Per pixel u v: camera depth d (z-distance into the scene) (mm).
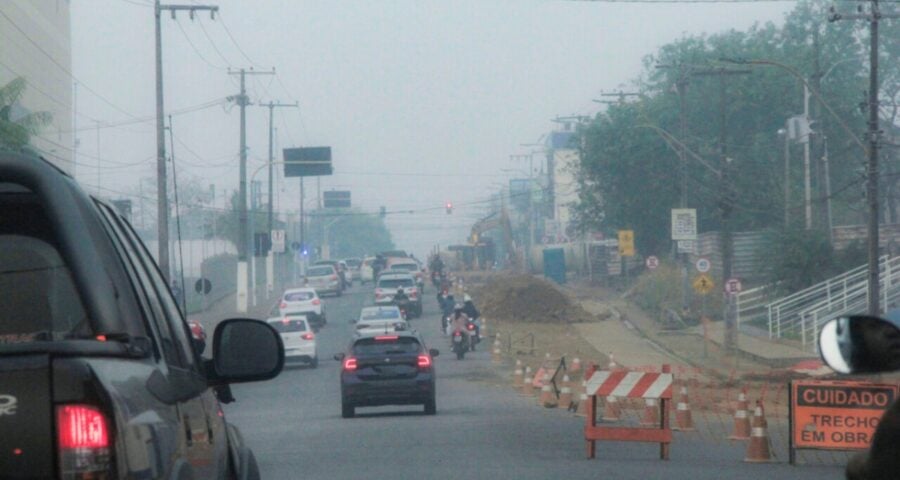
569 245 123125
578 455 23422
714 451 24938
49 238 5484
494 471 20438
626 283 98938
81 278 4797
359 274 136875
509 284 81125
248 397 43000
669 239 97938
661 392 22703
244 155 80000
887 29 102438
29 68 68188
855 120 91000
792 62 93062
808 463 22375
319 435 28203
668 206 95500
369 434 28078
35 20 70312
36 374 4098
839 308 60469
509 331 72812
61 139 77312
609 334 70312
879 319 5230
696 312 75375
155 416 4719
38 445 4074
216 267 104438
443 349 63438
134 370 4684
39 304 5449
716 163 91562
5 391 4078
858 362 5242
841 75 95438
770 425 31594
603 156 96000
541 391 38688
